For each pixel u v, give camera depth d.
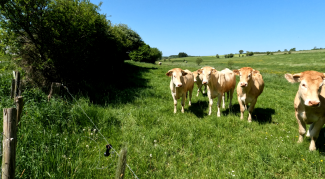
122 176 1.92
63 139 3.53
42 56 5.98
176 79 5.79
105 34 8.76
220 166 3.41
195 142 4.19
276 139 4.40
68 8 6.07
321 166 3.33
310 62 51.88
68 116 4.24
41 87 6.00
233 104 7.93
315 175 3.18
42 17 5.45
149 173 3.14
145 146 3.81
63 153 3.15
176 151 3.79
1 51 5.49
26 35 5.76
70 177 2.70
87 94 6.54
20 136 3.15
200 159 3.62
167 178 3.10
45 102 4.51
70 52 6.10
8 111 1.92
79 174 2.79
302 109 4.09
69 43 6.01
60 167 2.80
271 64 54.12
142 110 5.64
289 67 44.16
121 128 4.48
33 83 6.02
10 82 5.52
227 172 3.22
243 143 4.23
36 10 5.44
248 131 4.96
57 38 5.79
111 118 4.79
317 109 3.83
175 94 6.21
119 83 10.00
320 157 3.63
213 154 3.79
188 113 6.25
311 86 3.61
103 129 4.26
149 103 6.99
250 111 5.80
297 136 4.63
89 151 3.43
